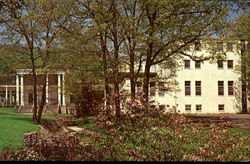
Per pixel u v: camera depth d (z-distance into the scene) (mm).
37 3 24297
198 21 23547
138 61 27625
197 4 21344
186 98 44562
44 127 22906
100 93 29141
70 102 47719
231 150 10227
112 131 11016
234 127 18656
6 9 22422
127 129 11141
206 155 9430
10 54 27609
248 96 44969
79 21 23344
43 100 27469
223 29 23438
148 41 21828
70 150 9242
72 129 20719
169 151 9375
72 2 22688
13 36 26547
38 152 8844
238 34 27250
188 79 44750
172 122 11789
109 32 23312
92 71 24844
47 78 30750
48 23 25234
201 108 44906
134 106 11711
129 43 22938
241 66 40844
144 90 24625
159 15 23125
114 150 9672
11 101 53531
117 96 12156
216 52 25938
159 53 25656
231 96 45344
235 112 45188
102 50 23297
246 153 10078
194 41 24875
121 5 24062
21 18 23859
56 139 10266
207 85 45062
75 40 23484
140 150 9617
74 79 29766
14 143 12484
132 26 21766
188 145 10695
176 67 32344
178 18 23406
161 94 43812
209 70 45062
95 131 12555
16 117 30922
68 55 24953
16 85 49781
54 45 25141
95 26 21734
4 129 17828
